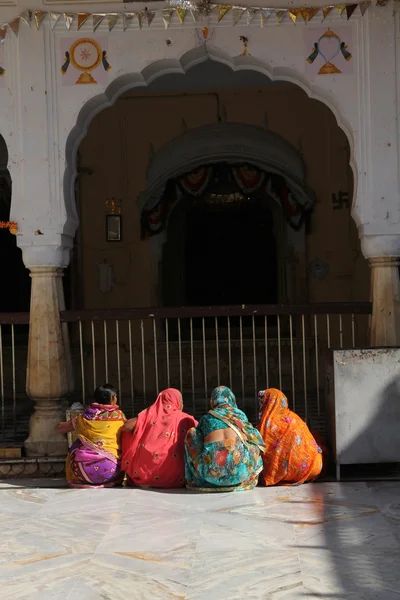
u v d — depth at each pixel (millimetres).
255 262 10250
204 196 9812
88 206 9508
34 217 6305
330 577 3799
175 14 6141
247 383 9398
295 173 9320
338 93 6195
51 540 4465
